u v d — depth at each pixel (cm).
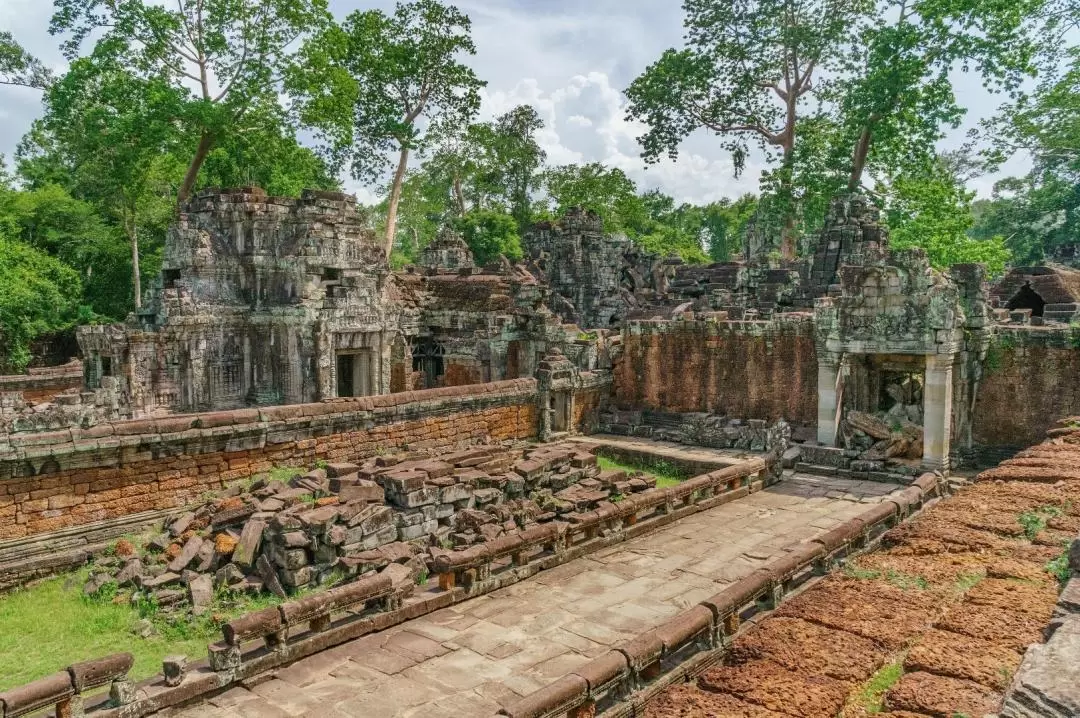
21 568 1475
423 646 1100
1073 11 4188
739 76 5150
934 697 556
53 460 1551
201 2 3734
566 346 3088
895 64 4284
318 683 992
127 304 4769
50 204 4659
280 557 1422
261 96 3909
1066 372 2177
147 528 1673
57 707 856
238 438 1845
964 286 2255
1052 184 5891
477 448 2098
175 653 1191
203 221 3078
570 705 800
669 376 2941
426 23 4875
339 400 2098
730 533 1689
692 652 991
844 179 4788
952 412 2278
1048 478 1173
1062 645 481
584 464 2097
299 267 2973
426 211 8388
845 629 766
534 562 1409
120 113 3728
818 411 2470
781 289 3622
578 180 8612
